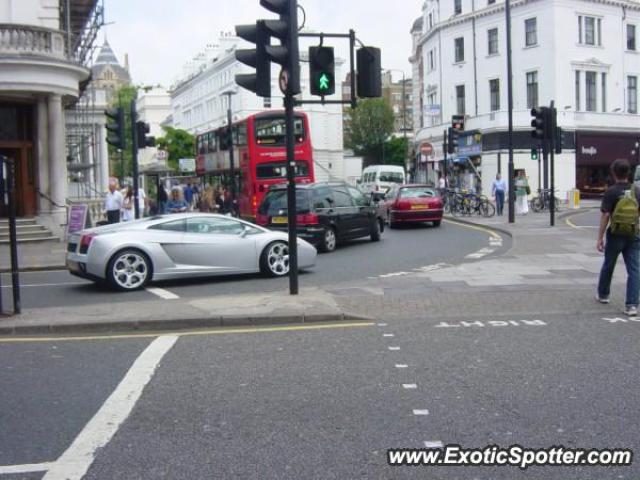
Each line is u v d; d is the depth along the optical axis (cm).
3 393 668
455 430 545
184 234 1400
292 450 512
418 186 2723
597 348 787
